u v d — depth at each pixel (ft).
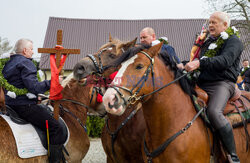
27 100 9.59
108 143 11.48
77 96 11.98
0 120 8.87
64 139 10.34
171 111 8.15
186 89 8.71
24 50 9.95
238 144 8.99
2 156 8.34
